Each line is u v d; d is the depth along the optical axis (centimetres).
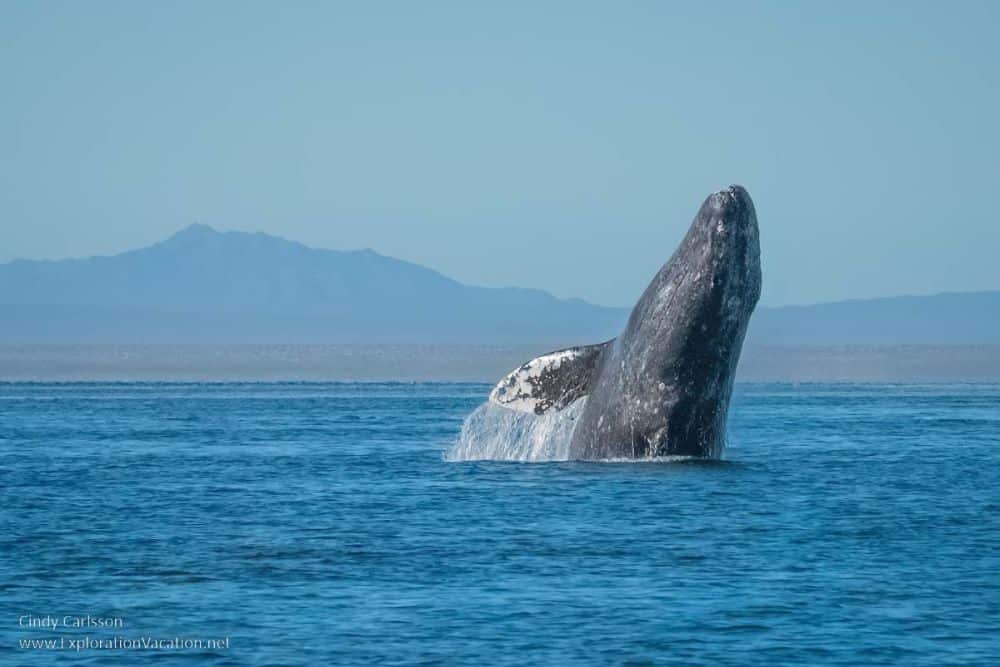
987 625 7912
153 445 18650
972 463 15225
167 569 9300
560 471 13125
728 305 12325
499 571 9200
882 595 8538
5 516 11531
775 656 7406
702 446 13050
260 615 8138
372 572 9188
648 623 7962
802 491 12450
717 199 12200
